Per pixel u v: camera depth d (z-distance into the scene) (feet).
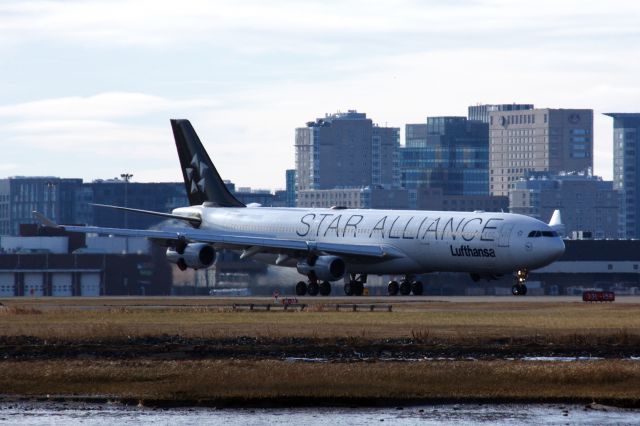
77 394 546.26
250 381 561.84
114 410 519.19
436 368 586.45
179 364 600.80
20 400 536.42
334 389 549.13
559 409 523.29
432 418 506.48
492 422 499.51
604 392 546.26
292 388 550.36
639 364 598.34
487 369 582.35
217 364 599.98
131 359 631.56
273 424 495.82
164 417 506.89
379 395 539.29
